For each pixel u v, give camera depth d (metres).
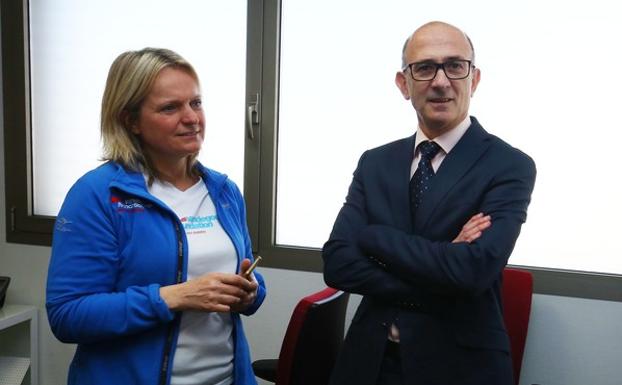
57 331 1.06
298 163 2.31
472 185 1.21
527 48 1.99
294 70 2.28
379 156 1.39
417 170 1.30
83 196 1.09
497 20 2.01
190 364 1.17
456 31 1.26
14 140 2.59
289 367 1.44
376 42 2.17
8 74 2.57
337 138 2.25
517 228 1.18
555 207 2.01
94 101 2.53
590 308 1.95
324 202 2.29
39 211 2.63
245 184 2.33
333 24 2.21
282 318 2.32
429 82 1.24
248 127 2.29
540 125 2.00
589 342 1.96
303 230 2.33
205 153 2.41
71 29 2.53
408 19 2.12
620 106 1.92
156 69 1.11
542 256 2.04
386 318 1.20
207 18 2.36
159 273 1.12
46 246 2.58
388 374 1.19
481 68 2.04
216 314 1.22
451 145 1.28
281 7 2.26
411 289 1.18
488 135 1.29
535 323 2.01
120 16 2.46
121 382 1.10
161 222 1.15
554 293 1.98
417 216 1.25
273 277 2.32
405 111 2.16
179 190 1.24
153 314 1.06
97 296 1.06
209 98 2.38
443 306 1.17
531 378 2.02
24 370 2.47
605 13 1.91
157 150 1.19
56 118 2.59
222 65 2.36
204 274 1.20
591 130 1.96
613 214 1.96
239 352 1.29
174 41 2.41
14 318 2.38
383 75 2.17
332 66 2.23
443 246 1.16
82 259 1.07
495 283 1.24
